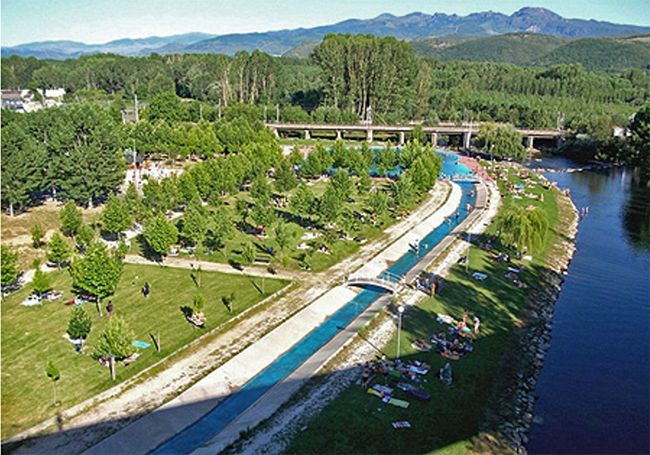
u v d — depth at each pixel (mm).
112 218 112000
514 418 66250
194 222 107562
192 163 199250
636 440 64000
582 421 66938
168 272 101562
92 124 140125
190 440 60656
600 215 159500
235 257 110125
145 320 83250
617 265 119125
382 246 122062
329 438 59469
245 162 163125
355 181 181875
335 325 87438
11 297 90312
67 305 87312
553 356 81625
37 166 127875
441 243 126688
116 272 85000
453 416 64625
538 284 105812
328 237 115938
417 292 97188
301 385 69875
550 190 185500
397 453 57812
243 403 67625
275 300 92812
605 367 79062
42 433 59188
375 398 66812
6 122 155000
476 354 78438
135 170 168625
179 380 69812
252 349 77625
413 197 148875
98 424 61156
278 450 57531
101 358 72688
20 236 115250
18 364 70938
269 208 124938
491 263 112812
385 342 80438
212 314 86062
